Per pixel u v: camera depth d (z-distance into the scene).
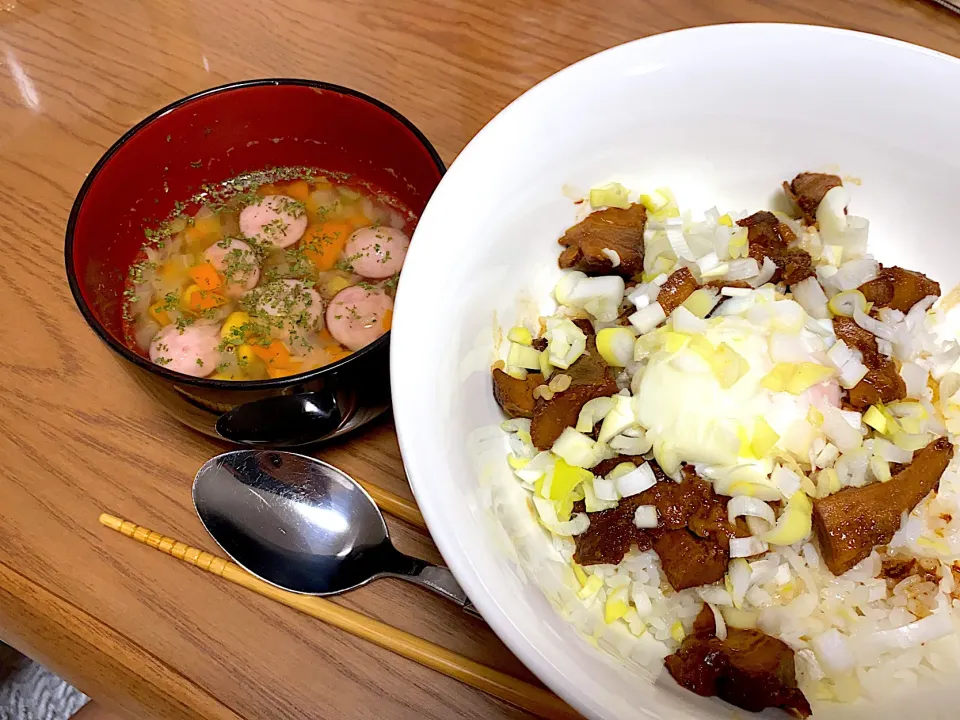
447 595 0.17
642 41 0.18
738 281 0.19
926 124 0.19
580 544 0.17
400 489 0.20
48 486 0.20
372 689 0.17
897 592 0.17
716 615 0.16
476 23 0.28
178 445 0.20
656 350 0.17
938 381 0.19
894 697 0.15
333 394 0.17
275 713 0.17
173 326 0.21
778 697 0.14
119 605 0.18
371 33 0.28
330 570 0.18
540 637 0.13
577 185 0.19
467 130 0.25
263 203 0.23
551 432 0.17
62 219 0.24
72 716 0.29
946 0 0.26
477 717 0.17
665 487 0.16
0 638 0.20
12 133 0.26
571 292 0.19
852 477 0.17
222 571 0.18
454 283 0.16
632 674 0.14
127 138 0.20
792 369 0.17
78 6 0.29
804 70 0.18
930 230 0.20
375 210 0.23
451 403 0.16
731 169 0.20
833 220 0.20
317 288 0.22
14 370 0.22
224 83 0.27
